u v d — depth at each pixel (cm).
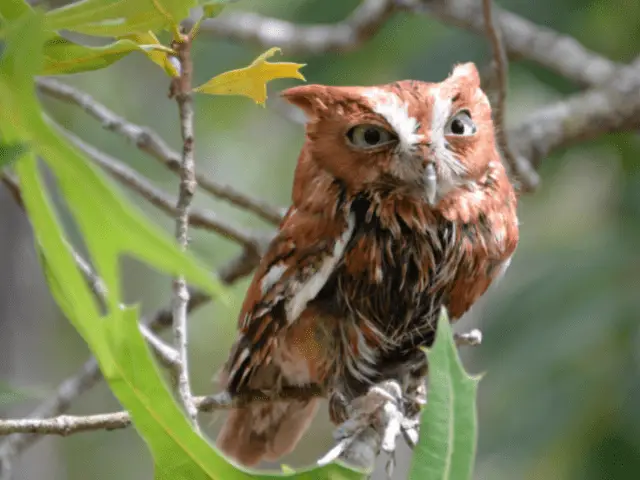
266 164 1669
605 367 1126
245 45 1335
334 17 1387
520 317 1182
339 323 750
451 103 730
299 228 730
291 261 728
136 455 1625
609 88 1234
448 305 773
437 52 1305
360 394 769
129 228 243
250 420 868
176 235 562
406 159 710
